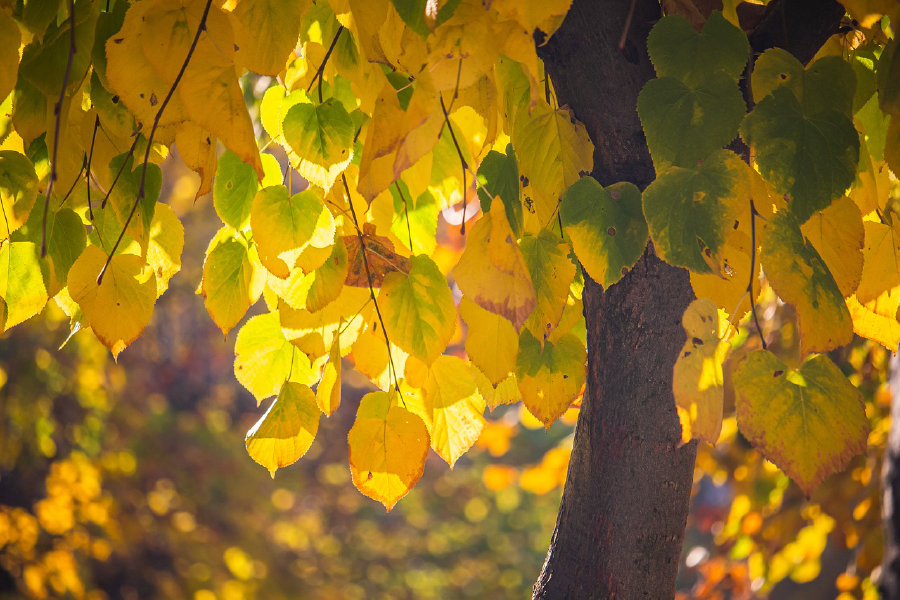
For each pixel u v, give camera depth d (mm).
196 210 8688
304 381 1485
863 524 2994
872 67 1441
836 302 1271
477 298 1315
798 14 1381
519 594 12383
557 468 3633
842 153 1294
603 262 1341
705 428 1250
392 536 14289
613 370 1430
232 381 13953
